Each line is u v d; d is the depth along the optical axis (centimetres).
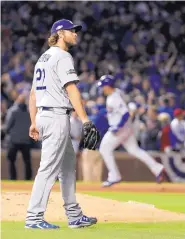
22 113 5644
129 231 2142
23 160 5772
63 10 9494
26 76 7800
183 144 5953
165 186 4978
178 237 1992
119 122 4709
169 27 9388
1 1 9306
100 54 9006
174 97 7550
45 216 2548
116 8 9512
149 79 8238
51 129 2139
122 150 6581
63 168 2231
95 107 5844
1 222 2361
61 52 2161
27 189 4406
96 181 5744
